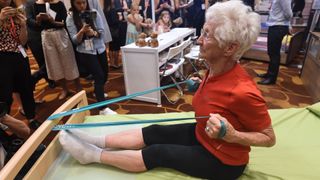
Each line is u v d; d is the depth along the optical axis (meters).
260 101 0.95
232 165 1.10
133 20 3.45
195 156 1.13
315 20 3.45
